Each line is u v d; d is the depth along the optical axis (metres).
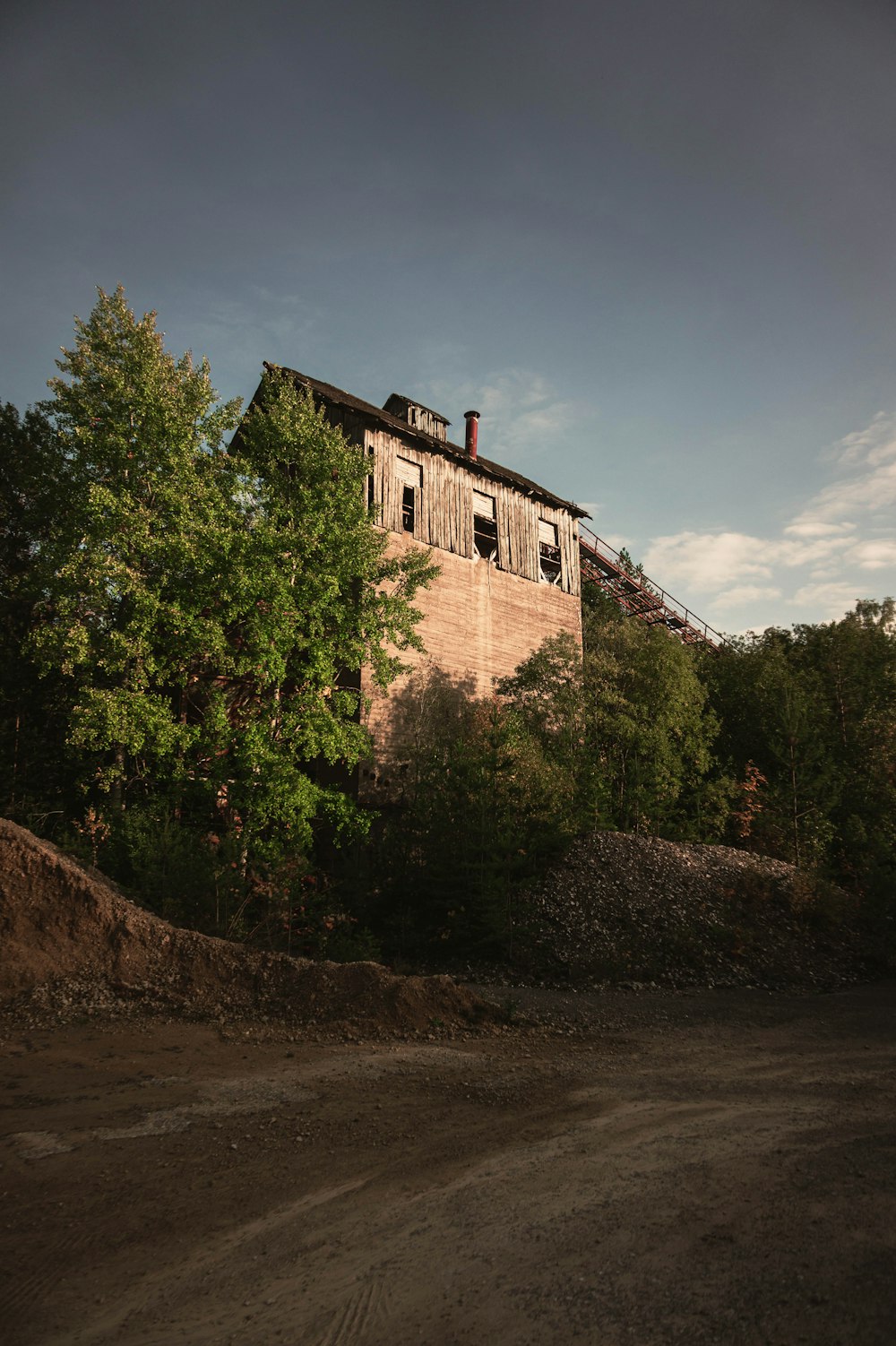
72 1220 4.41
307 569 17.22
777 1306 3.19
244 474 17.36
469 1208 4.47
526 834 16.17
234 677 17.81
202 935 10.88
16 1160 5.25
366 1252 3.99
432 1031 9.25
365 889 16.19
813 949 14.55
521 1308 3.33
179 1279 3.77
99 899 10.78
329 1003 9.66
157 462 16.50
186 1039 8.46
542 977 12.82
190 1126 5.95
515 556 28.06
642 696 23.83
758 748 26.70
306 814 15.85
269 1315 3.41
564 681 23.53
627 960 13.14
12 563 19.14
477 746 18.23
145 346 16.59
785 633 33.06
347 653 17.66
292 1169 5.15
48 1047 8.01
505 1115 6.28
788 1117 6.07
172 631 15.95
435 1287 3.59
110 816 15.25
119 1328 3.34
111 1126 5.93
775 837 22.52
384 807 21.52
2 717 17.27
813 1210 4.18
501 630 26.70
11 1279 3.78
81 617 15.94
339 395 24.64
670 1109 6.38
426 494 25.47
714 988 12.37
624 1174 4.91
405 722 22.77
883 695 27.91
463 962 13.88
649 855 16.75
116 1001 9.56
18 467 19.03
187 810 17.25
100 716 14.61
